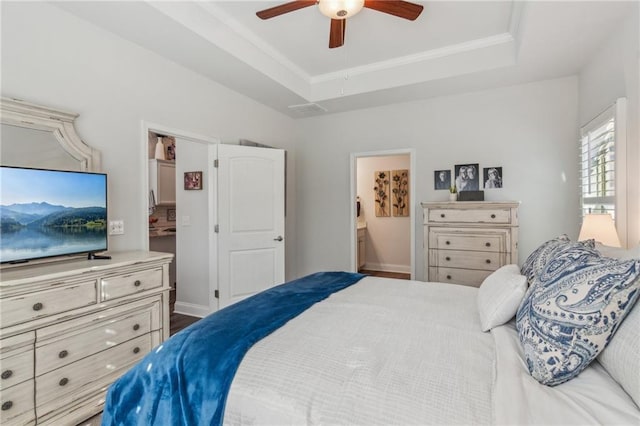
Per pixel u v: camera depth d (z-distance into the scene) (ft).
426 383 3.29
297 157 16.37
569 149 11.25
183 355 4.09
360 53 11.43
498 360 3.67
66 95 7.38
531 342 3.55
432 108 13.39
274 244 13.17
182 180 13.17
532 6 7.25
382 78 12.32
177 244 13.35
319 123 15.84
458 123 12.92
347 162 15.24
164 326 7.88
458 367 3.60
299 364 3.72
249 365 3.78
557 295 3.60
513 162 12.03
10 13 6.48
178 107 10.14
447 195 13.10
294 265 16.29
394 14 7.39
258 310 5.49
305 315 5.36
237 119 12.60
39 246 6.29
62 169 7.18
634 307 3.22
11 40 6.49
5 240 5.81
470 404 2.96
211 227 11.91
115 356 6.80
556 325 3.37
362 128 14.84
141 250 8.82
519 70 10.64
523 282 4.60
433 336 4.49
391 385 3.28
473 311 5.59
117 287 6.82
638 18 6.89
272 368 3.69
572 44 8.87
